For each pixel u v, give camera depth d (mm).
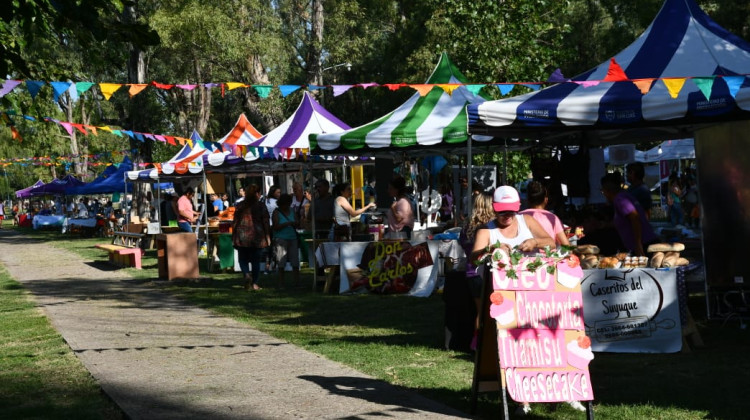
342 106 46312
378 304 12070
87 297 14703
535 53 21750
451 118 13523
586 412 5574
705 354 7727
